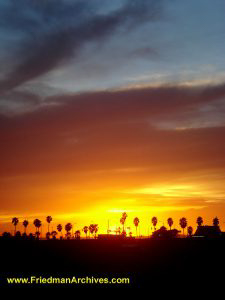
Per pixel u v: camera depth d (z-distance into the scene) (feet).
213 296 183.42
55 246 416.26
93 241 457.27
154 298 182.91
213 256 313.73
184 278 229.04
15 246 415.64
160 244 400.67
